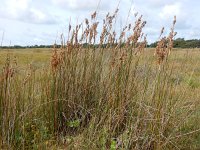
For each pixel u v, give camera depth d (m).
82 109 1.14
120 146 1.00
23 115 1.02
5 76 0.99
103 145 0.99
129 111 1.11
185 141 1.11
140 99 1.08
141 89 1.13
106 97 1.15
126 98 1.09
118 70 1.11
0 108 0.98
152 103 1.06
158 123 1.01
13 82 1.04
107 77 1.18
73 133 1.12
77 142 0.99
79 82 1.19
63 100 1.15
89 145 0.98
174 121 1.09
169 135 1.03
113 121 1.06
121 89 1.10
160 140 1.00
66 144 1.03
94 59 1.21
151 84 1.11
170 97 1.10
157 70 1.11
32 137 1.02
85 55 1.21
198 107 1.32
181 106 1.19
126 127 1.05
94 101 1.19
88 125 1.10
